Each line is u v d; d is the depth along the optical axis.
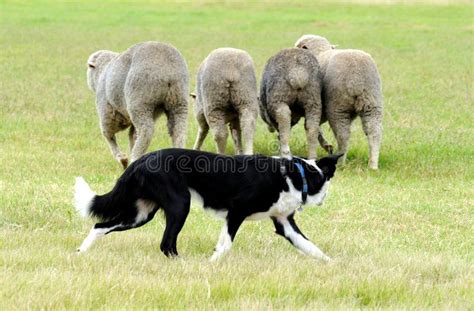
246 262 9.71
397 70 31.59
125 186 9.87
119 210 9.95
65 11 54.81
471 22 48.53
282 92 15.69
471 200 14.27
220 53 15.48
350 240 11.30
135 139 15.73
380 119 15.91
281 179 9.88
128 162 16.00
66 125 20.88
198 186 9.84
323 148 17.72
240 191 9.80
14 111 22.41
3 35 42.09
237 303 8.09
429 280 9.41
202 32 43.94
